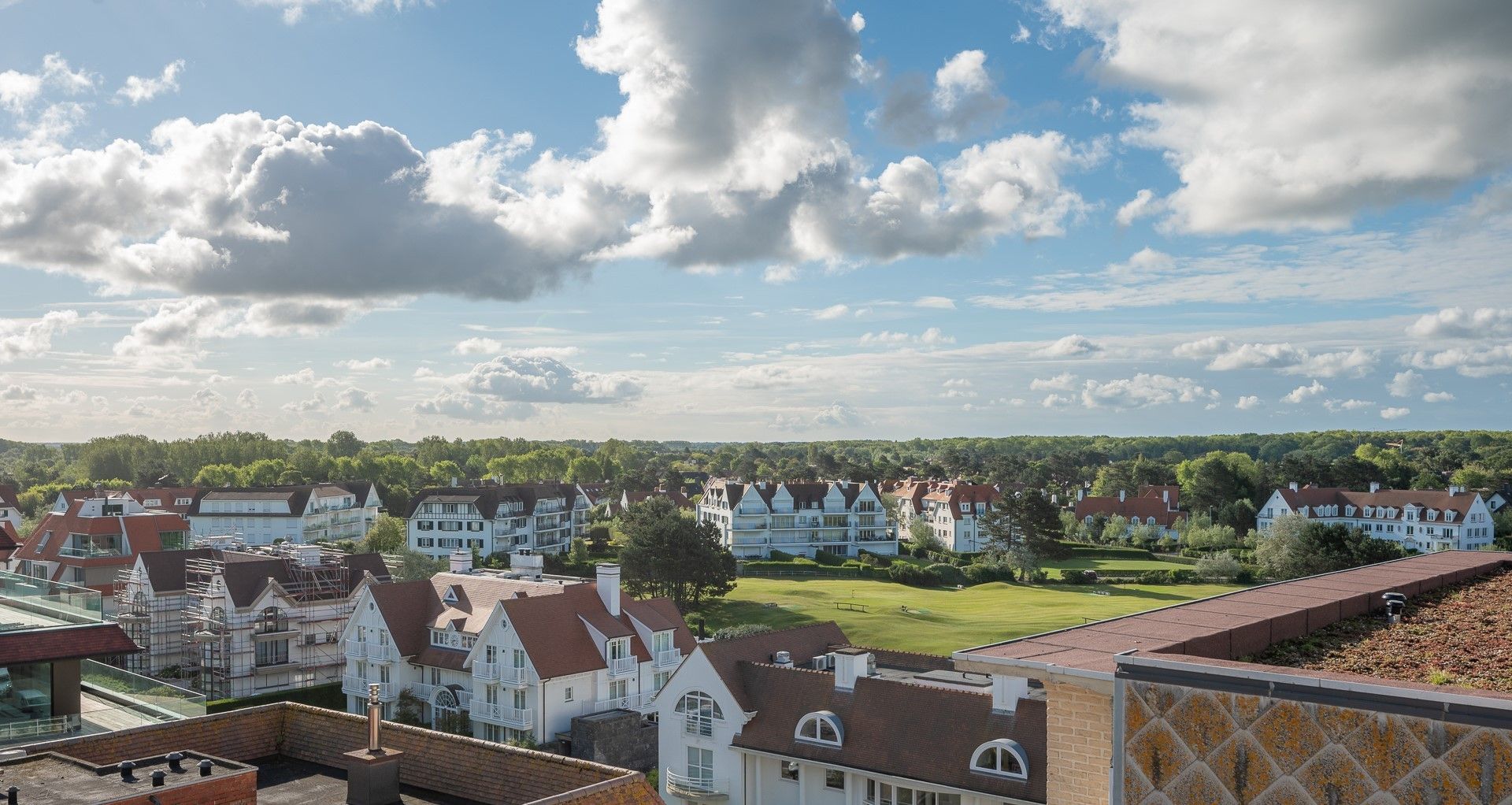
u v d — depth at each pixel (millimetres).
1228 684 10125
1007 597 99250
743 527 136250
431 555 121875
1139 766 10672
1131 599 97562
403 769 20359
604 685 55344
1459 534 129750
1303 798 9641
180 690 27656
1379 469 178750
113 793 15047
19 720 28312
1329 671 12039
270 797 19500
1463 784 8781
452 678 57688
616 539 133625
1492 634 13414
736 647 41188
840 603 93625
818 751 35125
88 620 30859
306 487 129750
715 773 38250
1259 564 103688
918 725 33719
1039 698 32469
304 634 66625
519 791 18812
